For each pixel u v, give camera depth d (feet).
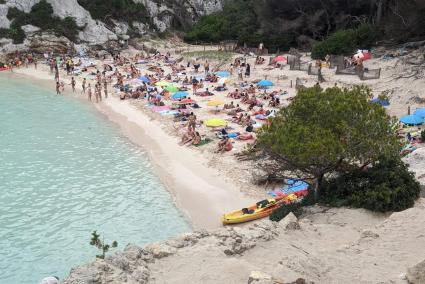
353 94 88.58
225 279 51.60
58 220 98.99
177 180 117.29
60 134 157.07
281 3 278.87
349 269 53.31
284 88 194.49
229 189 109.81
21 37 300.20
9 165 128.98
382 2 247.91
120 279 48.14
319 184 88.17
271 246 60.95
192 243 59.88
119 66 273.54
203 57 272.51
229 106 170.71
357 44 238.07
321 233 69.26
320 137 80.07
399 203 79.15
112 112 183.32
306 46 279.08
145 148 142.20
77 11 322.34
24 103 198.39
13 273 81.61
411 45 220.23
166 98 193.88
